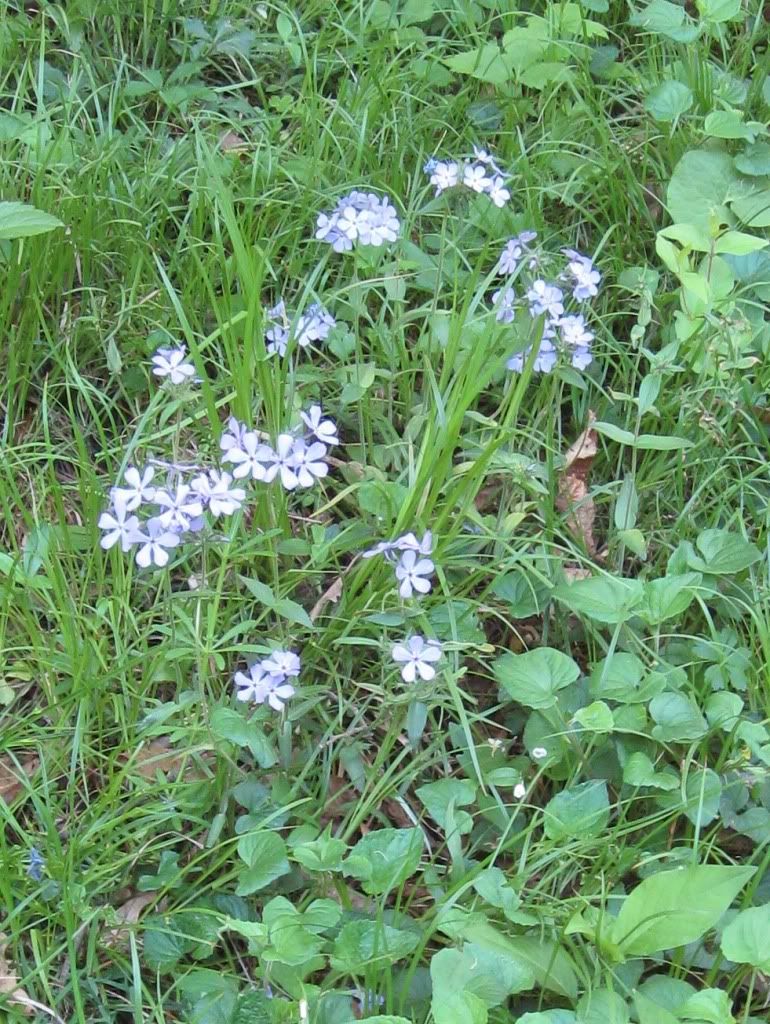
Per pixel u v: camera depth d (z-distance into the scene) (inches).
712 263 42.3
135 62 51.0
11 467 39.0
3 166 44.0
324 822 34.8
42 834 33.4
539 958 30.5
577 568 39.5
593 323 44.5
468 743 34.0
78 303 43.6
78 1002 29.9
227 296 40.1
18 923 32.0
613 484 40.5
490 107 50.0
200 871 33.5
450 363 37.6
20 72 49.0
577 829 32.4
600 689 34.6
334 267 45.0
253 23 52.2
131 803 33.6
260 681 32.9
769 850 32.7
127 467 39.8
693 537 40.1
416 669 32.7
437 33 54.0
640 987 30.5
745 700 36.5
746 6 53.7
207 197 44.8
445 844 33.6
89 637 35.3
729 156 46.6
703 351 41.9
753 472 40.4
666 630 38.1
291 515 39.5
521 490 39.4
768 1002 31.9
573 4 50.1
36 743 34.6
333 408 41.0
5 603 35.3
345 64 49.8
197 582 36.4
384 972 30.7
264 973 29.9
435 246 45.5
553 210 47.8
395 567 33.6
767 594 37.7
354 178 46.2
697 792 33.5
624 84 51.4
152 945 31.6
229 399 39.2
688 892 29.8
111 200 43.9
